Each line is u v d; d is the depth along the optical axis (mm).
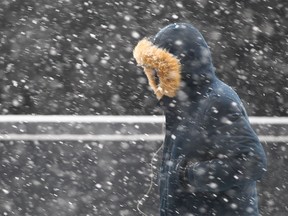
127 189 18453
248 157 9766
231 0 22500
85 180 18453
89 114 22562
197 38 10391
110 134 18484
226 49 22672
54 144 18453
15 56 22453
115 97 22578
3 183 18453
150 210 18359
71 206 18422
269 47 22672
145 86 22562
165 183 10430
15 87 22609
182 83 10312
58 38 22438
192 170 9836
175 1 22359
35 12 22359
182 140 10219
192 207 10125
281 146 18844
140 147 18484
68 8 22344
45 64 22516
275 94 22812
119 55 22484
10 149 18422
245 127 9969
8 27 22344
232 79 22781
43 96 22609
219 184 9797
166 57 10273
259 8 22562
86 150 18469
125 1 22328
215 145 9945
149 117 18703
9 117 18625
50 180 18469
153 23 22359
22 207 18438
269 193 18766
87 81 22516
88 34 22406
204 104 10172
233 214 10102
